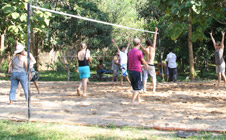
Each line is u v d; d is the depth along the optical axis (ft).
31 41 66.69
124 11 71.61
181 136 16.98
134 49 26.58
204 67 73.00
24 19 29.14
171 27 34.88
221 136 16.97
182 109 24.59
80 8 62.44
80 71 31.42
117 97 30.91
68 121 20.74
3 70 68.54
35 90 37.47
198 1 28.09
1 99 30.27
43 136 16.83
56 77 63.16
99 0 70.28
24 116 22.40
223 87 38.50
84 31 63.72
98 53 70.13
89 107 25.64
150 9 79.56
